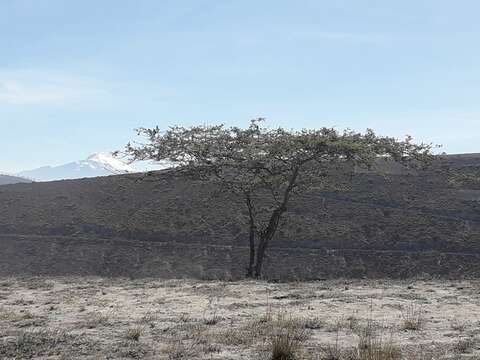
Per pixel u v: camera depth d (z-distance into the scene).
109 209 79.44
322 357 8.95
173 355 9.27
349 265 56.06
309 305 16.36
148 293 20.58
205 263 59.03
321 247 60.59
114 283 25.70
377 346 9.32
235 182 34.66
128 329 12.00
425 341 10.51
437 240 59.03
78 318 14.17
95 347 10.02
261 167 33.75
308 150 32.28
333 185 36.84
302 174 35.25
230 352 9.52
